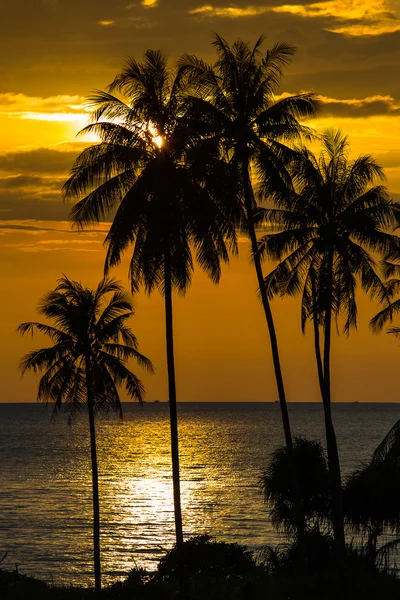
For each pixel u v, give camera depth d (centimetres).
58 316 5319
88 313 5350
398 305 4991
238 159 4772
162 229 4344
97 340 5388
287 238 5122
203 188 4438
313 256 5300
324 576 5125
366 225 5106
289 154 4834
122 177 4366
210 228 4400
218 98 4778
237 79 4781
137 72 4403
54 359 5306
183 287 4512
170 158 4406
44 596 5331
